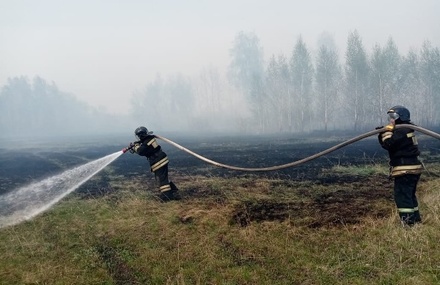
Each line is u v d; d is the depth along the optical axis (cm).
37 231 541
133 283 374
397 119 475
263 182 820
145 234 506
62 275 390
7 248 475
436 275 343
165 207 637
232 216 559
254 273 376
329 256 405
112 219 582
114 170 1198
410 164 463
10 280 382
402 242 410
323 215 545
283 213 566
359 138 505
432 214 492
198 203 651
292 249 427
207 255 423
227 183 830
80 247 475
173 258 423
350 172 918
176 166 1216
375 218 518
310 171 962
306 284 350
